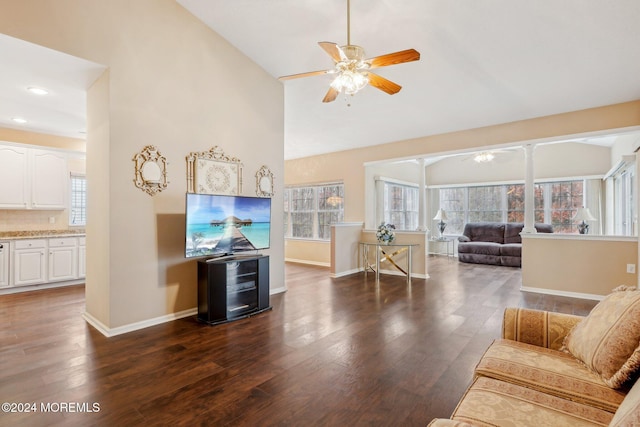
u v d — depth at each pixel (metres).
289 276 6.00
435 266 7.14
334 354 2.67
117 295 3.10
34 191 4.97
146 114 3.28
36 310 3.81
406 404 1.97
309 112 5.30
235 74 4.11
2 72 3.08
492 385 1.40
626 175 5.64
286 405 1.96
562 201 7.50
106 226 3.08
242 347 2.80
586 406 1.23
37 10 2.59
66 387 2.15
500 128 5.15
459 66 3.85
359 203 6.69
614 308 1.51
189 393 2.09
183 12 3.58
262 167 4.45
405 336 3.04
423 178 6.04
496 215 8.46
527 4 2.88
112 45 3.03
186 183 3.61
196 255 3.37
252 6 3.39
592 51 3.32
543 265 4.73
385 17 3.25
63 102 3.84
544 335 1.77
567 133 4.62
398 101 4.77
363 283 5.40
